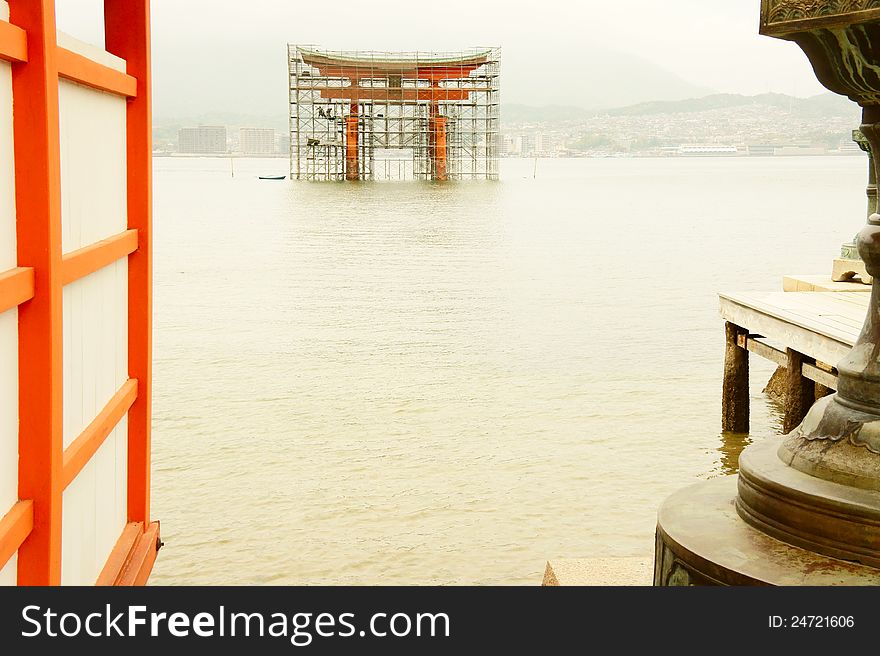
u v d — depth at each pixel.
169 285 30.16
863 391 2.46
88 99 4.86
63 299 4.41
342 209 74.69
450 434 13.21
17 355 3.85
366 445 12.65
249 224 58.59
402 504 10.45
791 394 11.81
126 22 5.78
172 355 18.83
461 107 132.25
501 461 11.99
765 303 12.78
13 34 3.54
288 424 13.63
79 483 4.83
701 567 2.36
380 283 30.50
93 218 4.99
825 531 2.34
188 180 150.00
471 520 9.99
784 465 2.56
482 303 26.14
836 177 165.00
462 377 16.83
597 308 25.27
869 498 2.32
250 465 11.77
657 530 2.65
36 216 3.80
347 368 17.56
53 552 4.04
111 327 5.48
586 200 89.75
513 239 47.97
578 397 15.41
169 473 11.47
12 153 3.73
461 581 8.59
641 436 13.27
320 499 10.52
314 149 134.38
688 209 75.31
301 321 23.14
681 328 22.08
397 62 126.88
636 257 39.25
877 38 2.29
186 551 9.18
